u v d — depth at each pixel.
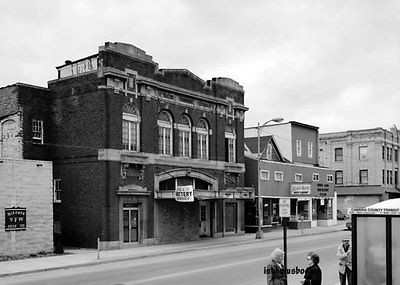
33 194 26.22
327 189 52.53
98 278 18.70
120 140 30.08
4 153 31.70
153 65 32.69
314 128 57.78
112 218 29.27
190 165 35.00
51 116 32.47
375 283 9.82
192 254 27.33
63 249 27.80
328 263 22.41
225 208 39.06
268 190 44.38
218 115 38.16
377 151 66.38
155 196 32.03
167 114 33.97
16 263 23.06
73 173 30.83
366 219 9.95
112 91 29.77
